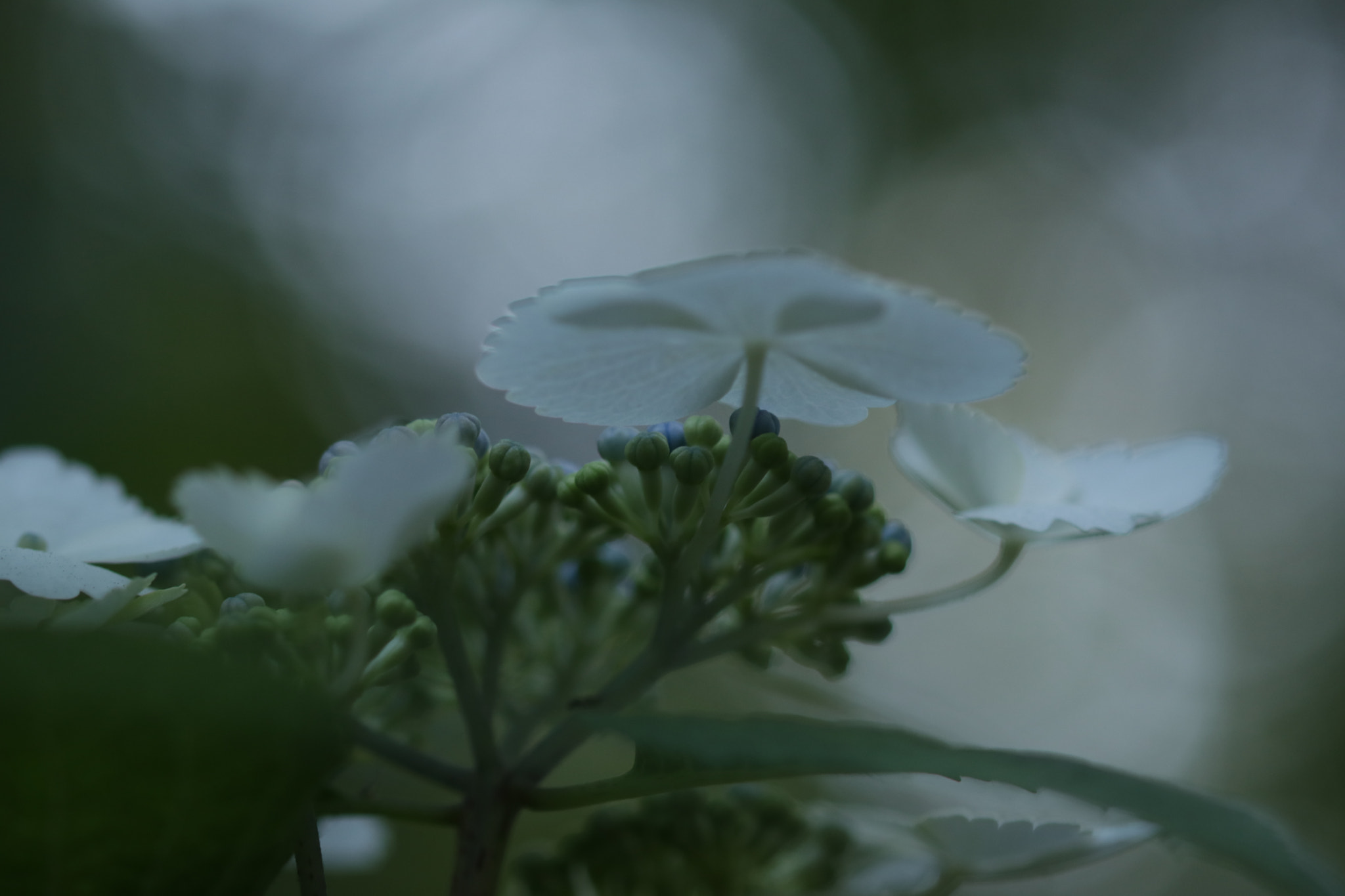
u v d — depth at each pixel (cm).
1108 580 91
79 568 22
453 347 93
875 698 26
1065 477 24
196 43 93
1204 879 54
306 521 20
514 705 24
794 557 23
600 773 34
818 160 122
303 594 22
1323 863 20
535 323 21
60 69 85
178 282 79
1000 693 83
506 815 22
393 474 20
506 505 23
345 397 84
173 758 20
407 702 24
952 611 86
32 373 68
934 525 91
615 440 24
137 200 83
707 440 23
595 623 24
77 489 23
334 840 26
